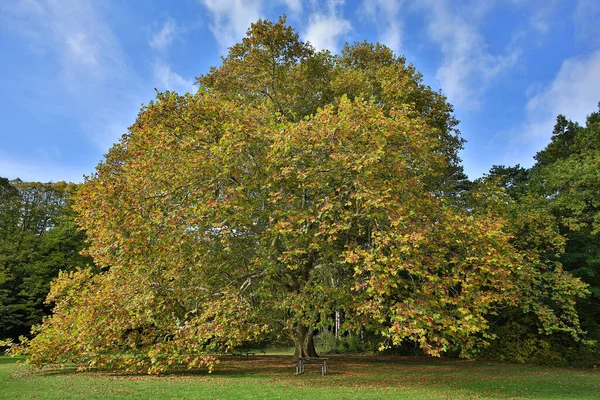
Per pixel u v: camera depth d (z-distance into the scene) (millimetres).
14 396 9055
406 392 9969
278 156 11086
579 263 20016
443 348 8812
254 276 12344
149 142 12328
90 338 12141
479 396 9664
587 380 13398
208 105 12969
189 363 11320
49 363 13477
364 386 10953
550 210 18578
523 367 17562
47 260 30359
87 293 13883
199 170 11594
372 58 20141
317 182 10562
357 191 9953
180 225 10977
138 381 11664
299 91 18625
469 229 10312
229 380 11953
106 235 11102
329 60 20281
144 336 12789
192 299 12438
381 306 9422
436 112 18734
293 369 15469
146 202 11414
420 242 9031
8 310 27828
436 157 13195
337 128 10492
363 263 9320
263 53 17484
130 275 12312
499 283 11828
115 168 15258
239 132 11359
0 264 28688
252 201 11977
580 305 19656
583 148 21266
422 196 11859
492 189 17531
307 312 12281
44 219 35031
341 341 27172
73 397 8891
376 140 10461
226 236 10641
